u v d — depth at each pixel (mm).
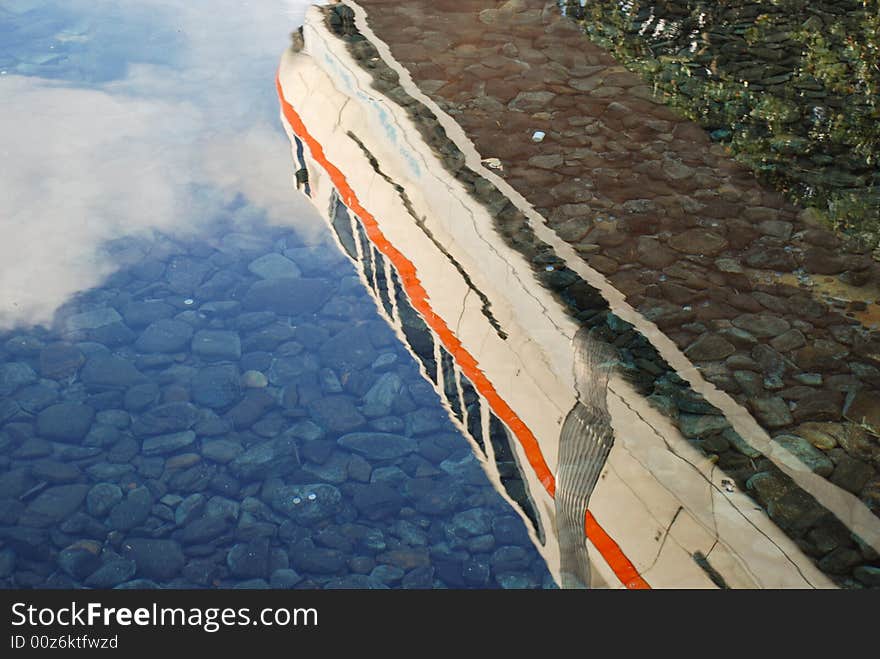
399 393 2766
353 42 4605
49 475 2488
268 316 3076
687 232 3250
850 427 2461
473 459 2535
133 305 3113
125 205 3617
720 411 2525
